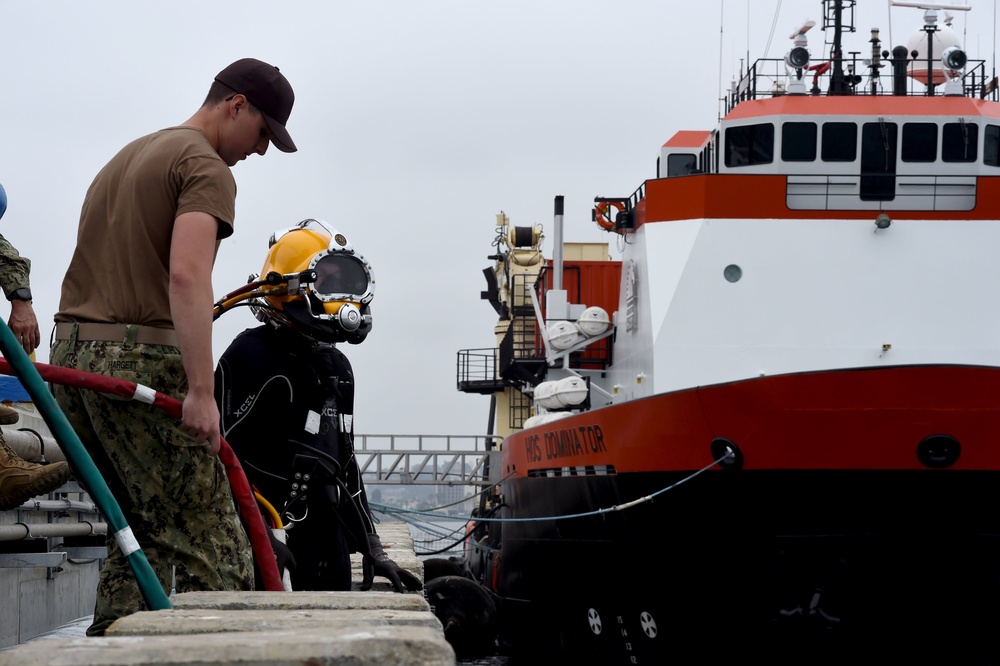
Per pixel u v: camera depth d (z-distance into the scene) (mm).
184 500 4176
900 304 15625
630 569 14844
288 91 4605
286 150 4582
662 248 16141
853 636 12609
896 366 11711
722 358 15648
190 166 4145
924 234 15789
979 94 18750
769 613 12852
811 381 11922
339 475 6199
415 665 1916
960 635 12484
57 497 7574
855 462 12023
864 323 15602
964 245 15727
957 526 12062
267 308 6086
